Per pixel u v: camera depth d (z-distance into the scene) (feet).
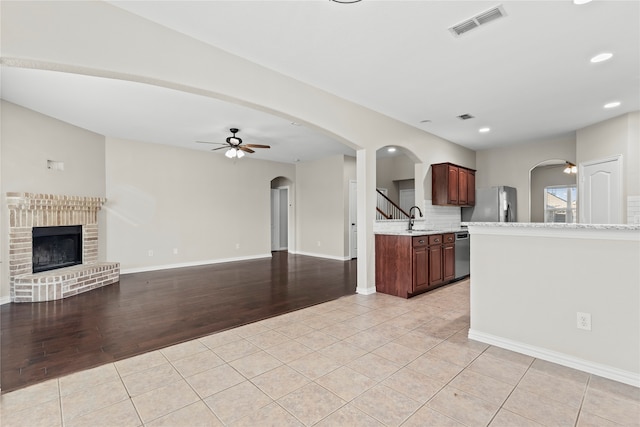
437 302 12.36
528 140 19.44
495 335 8.33
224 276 17.58
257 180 24.81
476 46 8.64
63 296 13.09
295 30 7.82
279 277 17.30
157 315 10.93
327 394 6.13
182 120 14.69
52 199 13.91
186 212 20.81
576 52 8.98
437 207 18.52
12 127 12.53
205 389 6.33
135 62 7.11
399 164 27.45
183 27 7.65
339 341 8.64
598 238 6.79
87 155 16.28
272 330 9.49
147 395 6.13
